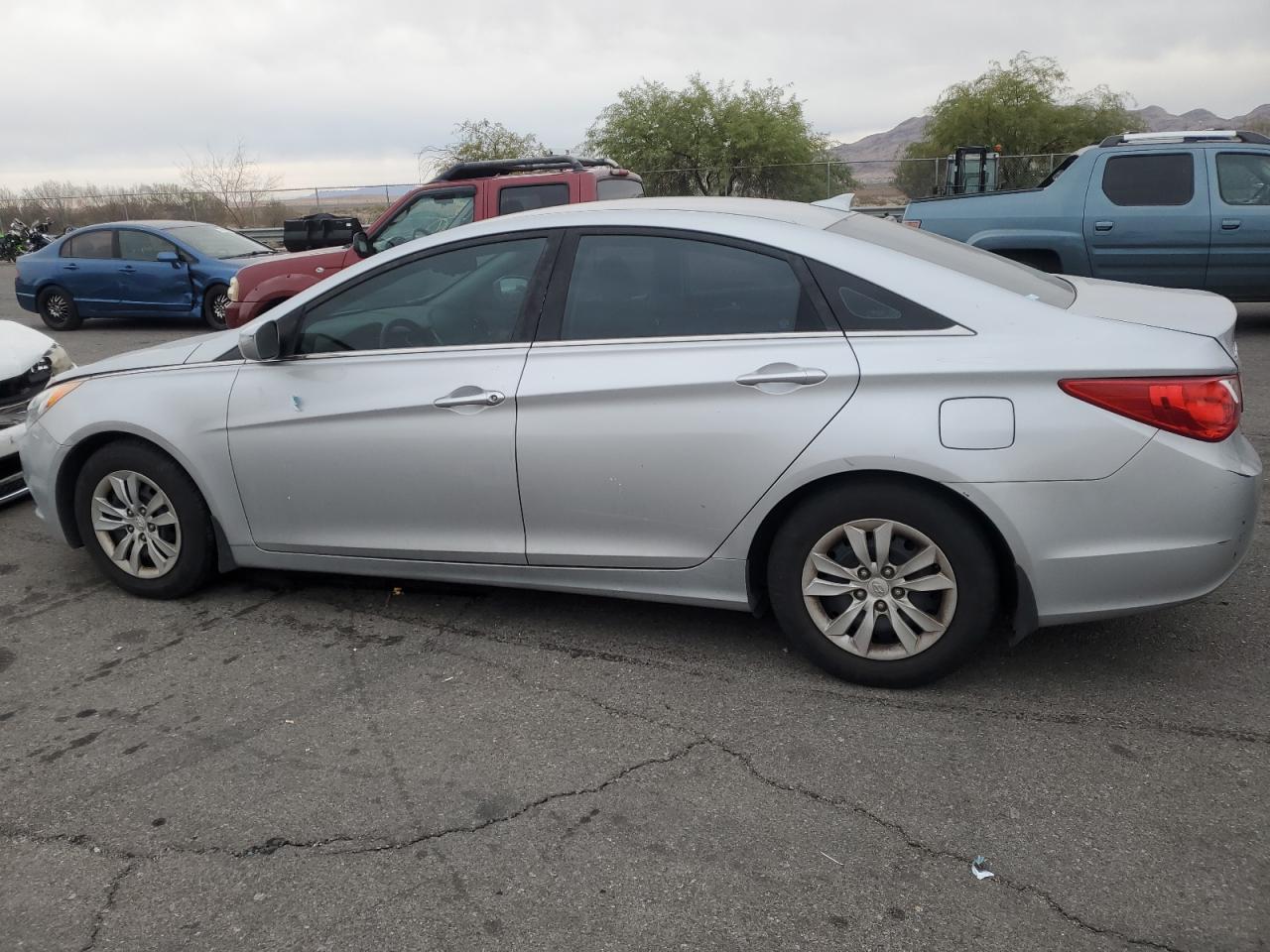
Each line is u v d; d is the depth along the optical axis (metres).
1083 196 9.73
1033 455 3.11
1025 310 3.23
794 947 2.35
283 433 4.01
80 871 2.72
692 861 2.66
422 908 2.53
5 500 5.71
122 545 4.48
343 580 4.64
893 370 3.20
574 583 3.80
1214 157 9.50
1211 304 3.47
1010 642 3.36
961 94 29.42
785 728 3.28
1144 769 2.98
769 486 3.37
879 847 2.69
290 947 2.42
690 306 3.51
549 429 3.60
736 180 26.30
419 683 3.67
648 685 3.60
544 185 9.08
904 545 3.36
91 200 31.78
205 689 3.69
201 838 2.83
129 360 4.48
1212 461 3.09
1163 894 2.47
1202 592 3.18
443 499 3.83
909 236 3.84
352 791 3.02
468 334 3.80
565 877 2.62
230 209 30.53
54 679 3.82
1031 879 2.54
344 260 9.27
